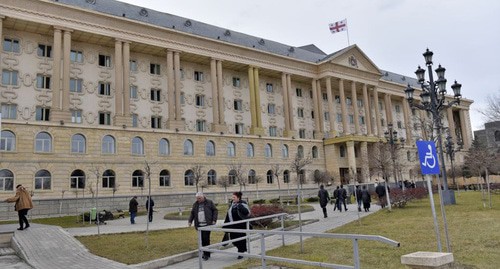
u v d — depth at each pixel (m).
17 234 17.23
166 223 26.88
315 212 30.22
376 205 34.66
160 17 56.22
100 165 42.94
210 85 57.91
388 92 82.00
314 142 66.56
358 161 68.25
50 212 37.75
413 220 19.20
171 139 49.28
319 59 75.19
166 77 53.72
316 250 12.55
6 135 38.28
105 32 46.44
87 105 46.44
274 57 63.25
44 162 39.59
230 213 13.37
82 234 19.78
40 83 43.78
